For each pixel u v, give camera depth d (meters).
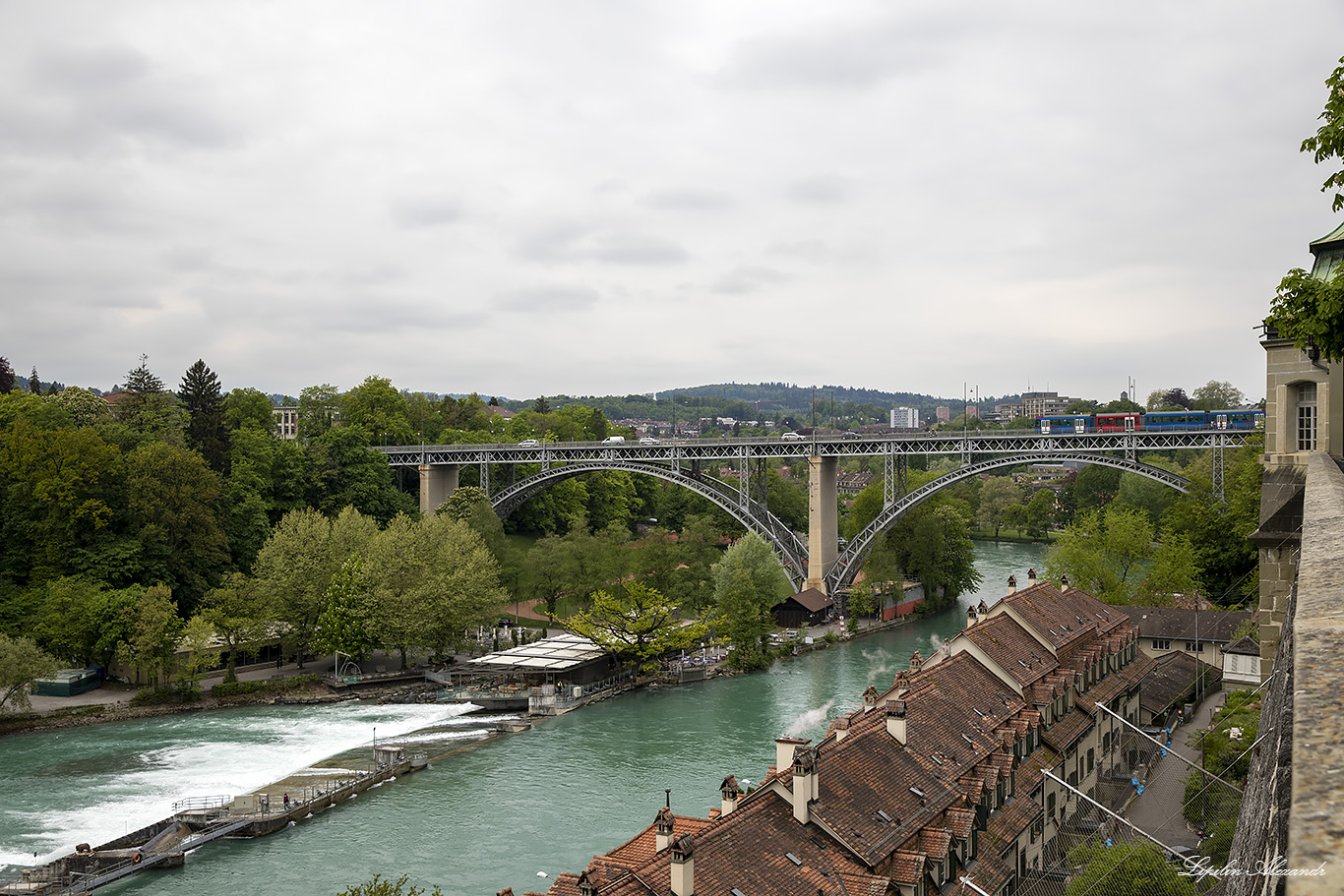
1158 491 199.12
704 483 182.00
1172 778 76.38
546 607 162.50
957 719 56.25
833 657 140.50
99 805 81.69
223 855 72.50
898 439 165.12
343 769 91.50
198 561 134.12
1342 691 6.12
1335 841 4.31
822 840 41.50
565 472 192.75
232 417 193.25
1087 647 79.75
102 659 119.00
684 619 150.00
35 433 127.06
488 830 76.56
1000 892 48.22
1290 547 39.94
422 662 134.12
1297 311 28.31
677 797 83.62
